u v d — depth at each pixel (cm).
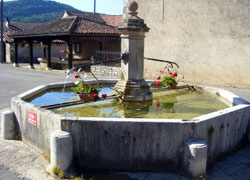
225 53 1116
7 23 3306
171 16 1270
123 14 1389
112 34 1828
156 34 1339
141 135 386
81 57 2336
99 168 398
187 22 1219
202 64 1193
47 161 418
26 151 450
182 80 1268
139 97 584
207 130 407
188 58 1237
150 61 1384
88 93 536
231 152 468
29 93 589
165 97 663
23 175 375
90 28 1794
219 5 1108
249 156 460
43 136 433
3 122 502
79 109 533
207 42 1165
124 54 587
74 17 1923
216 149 433
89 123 388
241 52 1070
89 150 395
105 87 756
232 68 1103
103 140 391
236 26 1070
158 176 380
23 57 2811
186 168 379
